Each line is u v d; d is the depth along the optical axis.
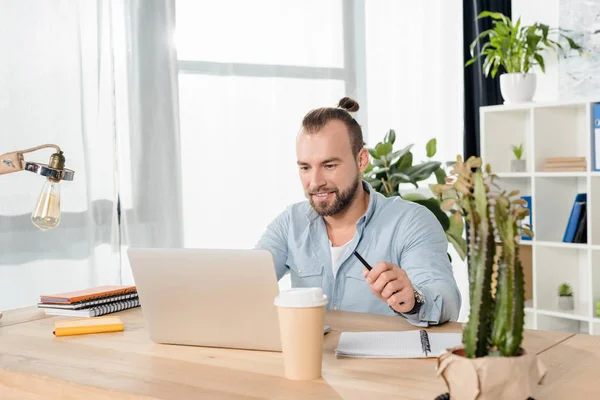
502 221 0.96
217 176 3.71
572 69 3.61
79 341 1.60
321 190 2.08
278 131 3.91
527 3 3.91
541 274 3.59
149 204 3.46
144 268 1.49
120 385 1.24
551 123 3.62
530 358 0.96
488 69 3.84
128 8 3.40
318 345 1.24
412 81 4.39
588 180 3.34
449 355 0.97
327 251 2.17
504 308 0.96
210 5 3.68
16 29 3.09
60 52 3.20
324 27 4.07
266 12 3.86
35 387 1.33
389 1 4.30
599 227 3.38
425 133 4.43
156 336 1.54
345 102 2.23
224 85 3.73
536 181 3.58
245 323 1.44
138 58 3.43
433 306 1.61
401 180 3.71
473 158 0.97
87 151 3.27
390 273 1.54
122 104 3.39
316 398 1.13
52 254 3.18
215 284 1.43
